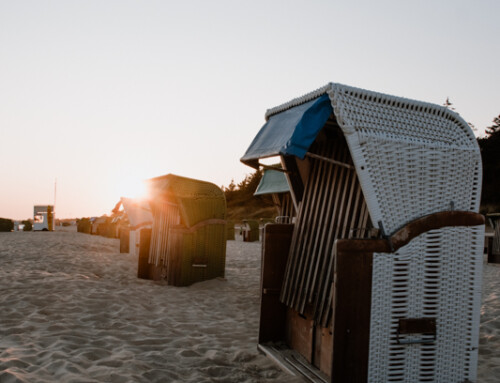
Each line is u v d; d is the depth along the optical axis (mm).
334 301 2980
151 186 9273
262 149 3482
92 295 6820
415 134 3283
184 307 6836
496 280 10266
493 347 4910
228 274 11148
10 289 7055
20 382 3031
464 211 3270
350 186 3725
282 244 4605
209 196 9438
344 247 2986
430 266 3168
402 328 3066
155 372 3688
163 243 9578
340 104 3104
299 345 4242
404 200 3174
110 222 28641
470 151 3385
